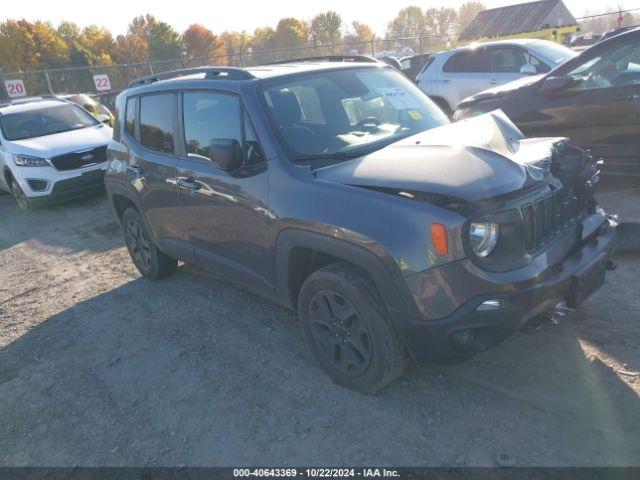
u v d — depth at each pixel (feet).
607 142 18.92
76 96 50.52
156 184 14.73
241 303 15.31
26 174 28.35
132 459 9.72
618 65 18.48
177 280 17.57
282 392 10.99
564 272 9.36
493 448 8.79
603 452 8.40
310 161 10.84
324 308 10.52
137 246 17.80
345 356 10.43
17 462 10.07
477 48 33.78
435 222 8.46
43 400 11.95
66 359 13.58
